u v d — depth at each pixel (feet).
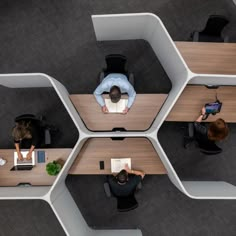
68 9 11.65
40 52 11.58
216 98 9.55
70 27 11.62
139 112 9.62
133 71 11.47
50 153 9.53
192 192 8.72
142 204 11.44
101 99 9.30
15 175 9.45
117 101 8.53
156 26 8.41
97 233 10.61
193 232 11.43
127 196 9.32
